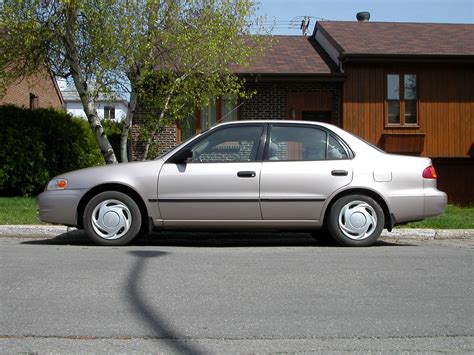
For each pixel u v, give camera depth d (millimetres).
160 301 5195
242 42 14273
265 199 7926
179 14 13234
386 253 7555
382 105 17531
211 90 14367
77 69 13508
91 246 8047
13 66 15109
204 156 8125
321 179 7961
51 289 5543
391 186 8023
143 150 16656
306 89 17562
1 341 4238
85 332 4422
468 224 10086
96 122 14031
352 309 5031
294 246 8508
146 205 7973
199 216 7992
